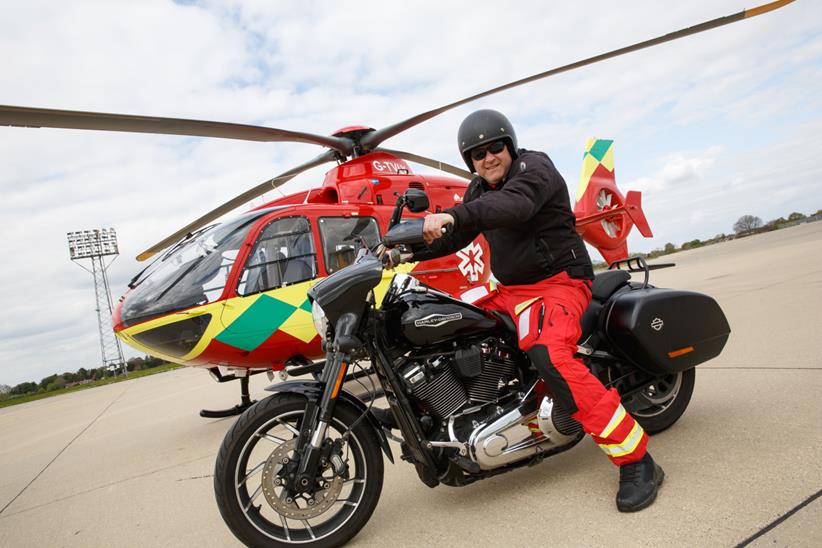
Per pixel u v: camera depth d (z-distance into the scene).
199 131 4.82
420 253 2.78
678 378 3.15
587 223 7.48
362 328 2.48
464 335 2.59
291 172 6.72
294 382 2.50
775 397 3.28
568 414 2.57
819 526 1.85
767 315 5.75
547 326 2.52
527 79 5.45
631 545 2.00
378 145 6.50
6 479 5.11
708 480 2.38
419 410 2.59
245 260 4.93
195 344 4.72
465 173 7.66
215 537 2.78
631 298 2.95
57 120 4.03
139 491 3.85
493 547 2.19
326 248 5.30
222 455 2.31
